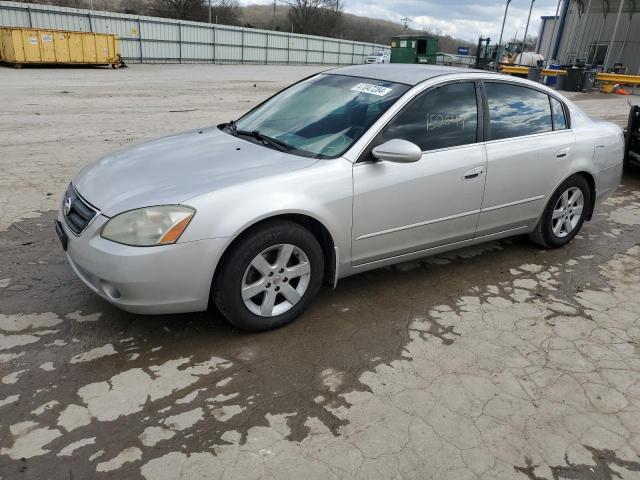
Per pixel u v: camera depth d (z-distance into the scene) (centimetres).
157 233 269
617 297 388
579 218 475
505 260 445
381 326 331
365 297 367
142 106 1305
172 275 274
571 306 371
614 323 351
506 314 354
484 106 390
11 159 699
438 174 356
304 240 309
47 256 398
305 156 328
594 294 391
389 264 366
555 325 344
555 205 450
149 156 339
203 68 3388
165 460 219
